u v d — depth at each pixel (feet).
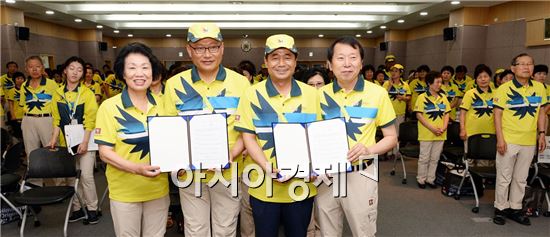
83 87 12.16
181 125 6.86
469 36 31.55
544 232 11.67
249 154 7.02
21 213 12.28
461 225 12.25
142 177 6.98
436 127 15.57
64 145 12.44
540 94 11.70
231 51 57.88
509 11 28.78
